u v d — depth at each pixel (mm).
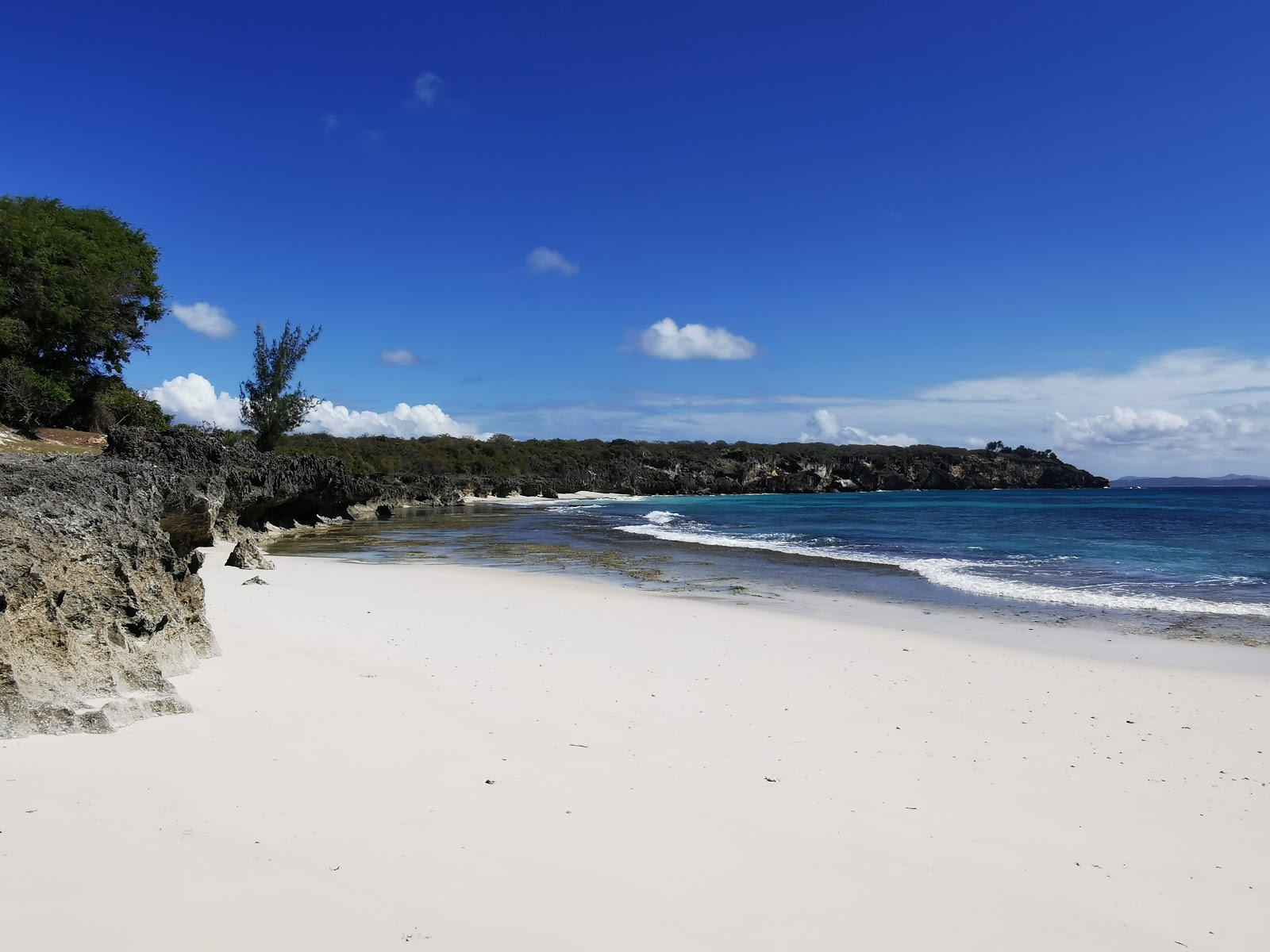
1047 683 10102
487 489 94438
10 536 6449
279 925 3732
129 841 4434
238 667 8750
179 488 18281
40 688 6277
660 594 18000
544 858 4715
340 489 47031
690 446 156125
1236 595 17766
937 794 6289
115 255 37375
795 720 8172
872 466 147750
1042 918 4488
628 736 7246
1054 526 42062
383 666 9258
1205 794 6492
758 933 4082
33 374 30656
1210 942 4355
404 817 5113
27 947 3377
